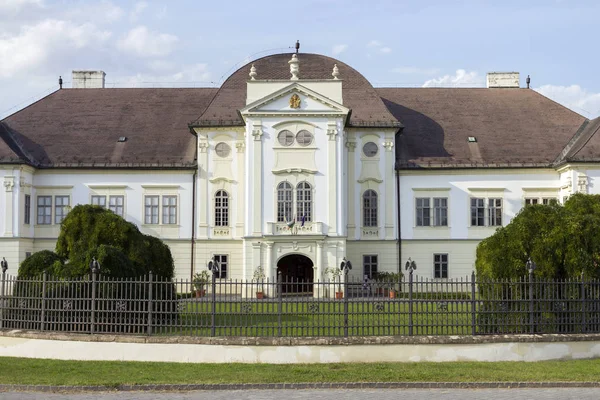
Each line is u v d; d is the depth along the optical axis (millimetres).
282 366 23719
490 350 25078
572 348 25500
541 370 22922
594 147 55469
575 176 54969
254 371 22766
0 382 21000
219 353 24641
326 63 63125
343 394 20125
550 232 29078
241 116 55531
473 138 60719
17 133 60375
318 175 54938
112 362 24406
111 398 19641
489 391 20594
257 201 54688
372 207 58875
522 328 26141
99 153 59219
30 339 25859
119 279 29422
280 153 55031
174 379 21469
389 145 58938
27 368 23156
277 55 63625
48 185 58594
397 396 19844
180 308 26031
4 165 55750
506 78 67188
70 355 25344
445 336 25062
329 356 24578
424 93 65750
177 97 65250
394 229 58625
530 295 25984
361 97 60781
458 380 21422
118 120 62312
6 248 55531
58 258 31594
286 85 55312
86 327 26047
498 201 58938
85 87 67062
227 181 58438
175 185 58844
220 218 58562
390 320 26312
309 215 54812
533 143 60125
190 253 58344
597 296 26438
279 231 54094
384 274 56281
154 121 62469
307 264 59906
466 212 58875
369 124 58469
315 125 55188
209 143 58688
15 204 55688
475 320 25781
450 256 58719
